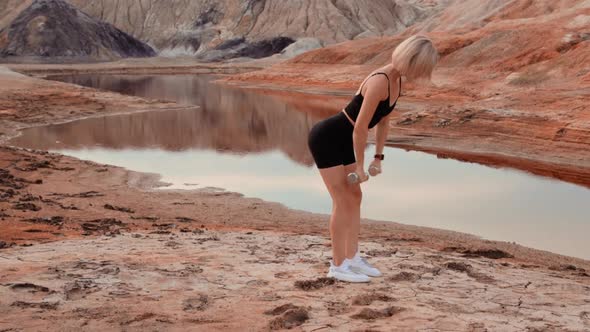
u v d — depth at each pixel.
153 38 176.12
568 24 55.84
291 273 5.50
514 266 7.09
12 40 148.88
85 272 5.24
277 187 18.27
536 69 45.91
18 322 3.88
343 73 70.50
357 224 5.06
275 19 166.62
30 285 4.68
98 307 4.23
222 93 61.25
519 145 25.00
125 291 4.69
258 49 156.38
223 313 4.19
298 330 3.84
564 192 17.56
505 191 17.64
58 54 147.38
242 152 25.72
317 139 4.76
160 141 29.09
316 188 18.08
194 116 40.34
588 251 11.73
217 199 16.23
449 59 57.34
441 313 4.21
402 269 5.69
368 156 24.02
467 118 29.03
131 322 3.95
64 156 22.58
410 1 193.25
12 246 7.21
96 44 154.50
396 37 78.94
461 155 24.27
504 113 27.84
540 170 21.03
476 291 4.97
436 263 6.14
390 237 11.44
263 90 65.19
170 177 19.70
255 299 4.57
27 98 42.69
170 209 14.51
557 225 13.77
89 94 48.06
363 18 168.00
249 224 12.82
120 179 18.81
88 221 11.34
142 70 113.25
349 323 3.98
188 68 118.75
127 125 35.34
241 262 6.05
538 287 5.32
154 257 6.21
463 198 16.67
